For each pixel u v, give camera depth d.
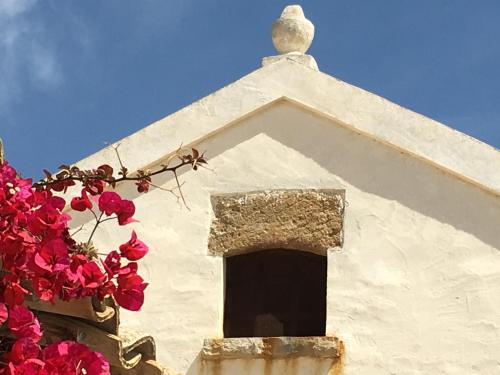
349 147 12.16
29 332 9.41
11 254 9.50
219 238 12.06
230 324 11.95
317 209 12.03
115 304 10.12
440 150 11.96
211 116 12.34
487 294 11.54
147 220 12.13
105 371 9.49
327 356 11.50
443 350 11.42
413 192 11.95
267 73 12.41
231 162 12.26
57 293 9.53
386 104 12.17
